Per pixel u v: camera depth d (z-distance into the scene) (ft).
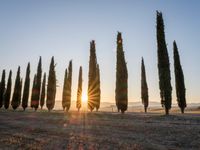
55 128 80.53
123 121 90.99
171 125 74.02
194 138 55.11
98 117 109.91
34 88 218.59
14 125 94.17
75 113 132.05
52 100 204.64
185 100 148.66
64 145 55.88
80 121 96.84
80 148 52.44
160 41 115.24
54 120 103.96
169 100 110.93
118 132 68.18
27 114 145.48
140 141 55.72
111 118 104.37
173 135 59.72
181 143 52.29
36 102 214.07
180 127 69.21
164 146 50.52
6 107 245.04
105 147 51.90
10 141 64.03
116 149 49.78
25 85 226.17
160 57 114.11
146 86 202.49
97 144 54.80
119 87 131.85
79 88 207.92
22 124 95.86
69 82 208.13
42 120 107.24
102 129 74.28
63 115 127.24
